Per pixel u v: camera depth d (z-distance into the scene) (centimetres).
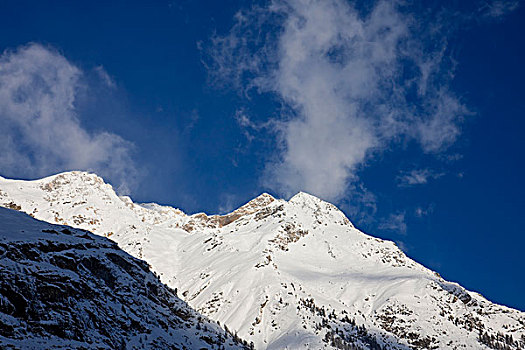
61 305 12150
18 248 12812
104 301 13725
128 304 14800
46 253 13638
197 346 15412
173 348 14275
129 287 15538
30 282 11925
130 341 13175
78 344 11581
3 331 10575
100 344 12119
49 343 11038
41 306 11725
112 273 15388
